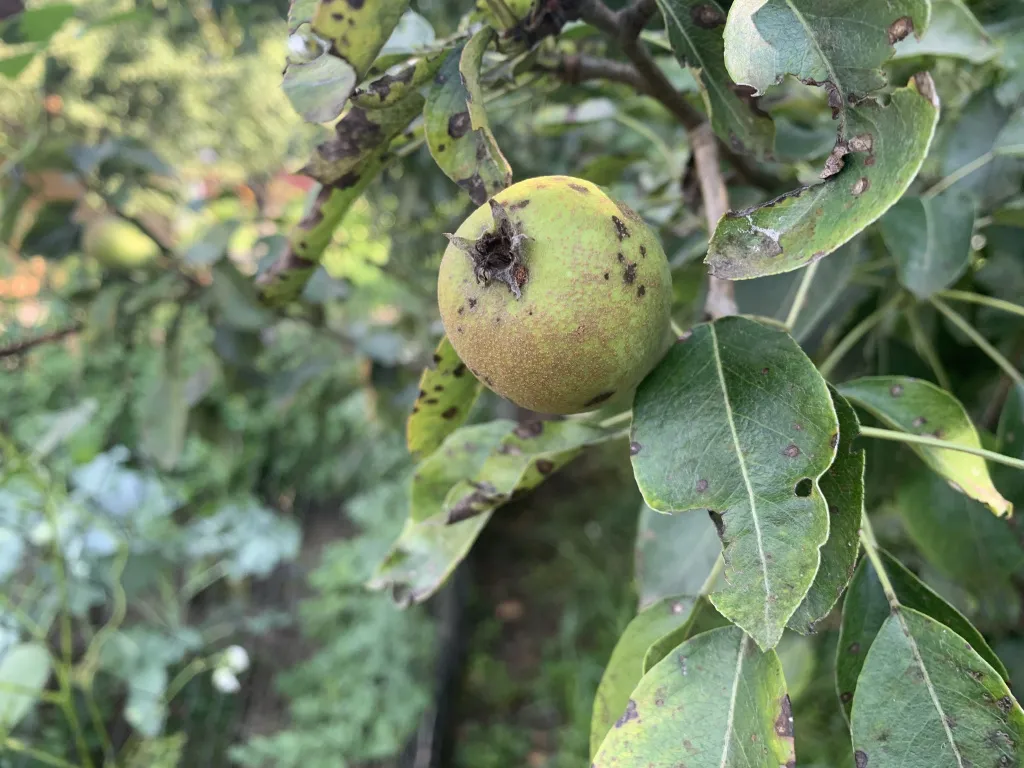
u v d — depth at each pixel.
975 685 0.16
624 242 0.15
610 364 0.15
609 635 0.81
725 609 0.14
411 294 0.57
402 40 0.24
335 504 1.03
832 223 0.14
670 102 0.23
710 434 0.16
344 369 0.73
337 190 0.22
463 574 0.90
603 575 0.89
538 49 0.20
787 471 0.15
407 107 0.19
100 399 0.71
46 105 0.45
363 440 0.91
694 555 0.22
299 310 0.50
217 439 0.59
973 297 0.25
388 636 0.75
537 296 0.15
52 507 0.53
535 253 0.15
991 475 0.25
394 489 0.87
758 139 0.19
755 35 0.15
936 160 0.30
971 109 0.28
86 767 0.48
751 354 0.16
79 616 0.63
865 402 0.20
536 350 0.15
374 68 0.20
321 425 0.93
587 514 1.00
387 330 0.54
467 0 0.46
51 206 0.43
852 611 0.19
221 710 0.72
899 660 0.17
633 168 0.44
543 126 0.37
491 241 0.15
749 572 0.14
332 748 0.67
